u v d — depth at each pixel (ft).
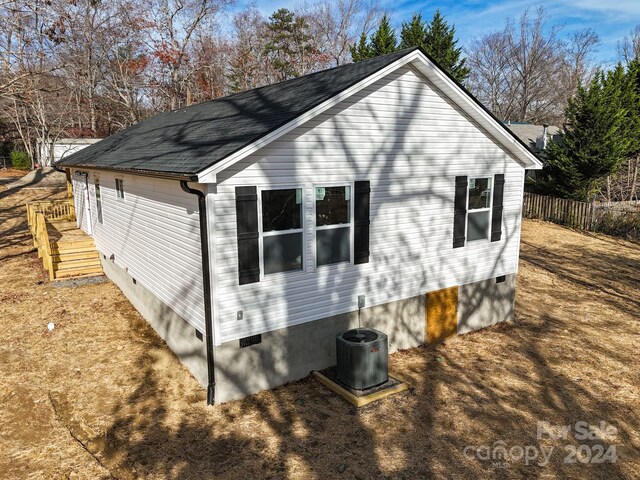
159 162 26.00
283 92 32.37
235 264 23.90
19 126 136.87
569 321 39.04
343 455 21.12
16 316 35.40
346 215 27.86
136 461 20.43
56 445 21.39
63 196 89.04
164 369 28.27
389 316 31.24
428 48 83.97
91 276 44.55
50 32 64.90
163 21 115.96
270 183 24.30
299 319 26.91
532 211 83.71
